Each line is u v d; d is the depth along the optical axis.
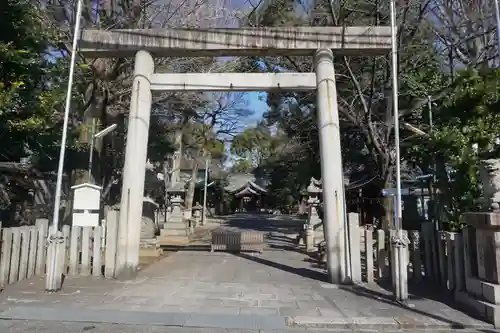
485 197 6.68
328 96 9.16
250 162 61.91
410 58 14.85
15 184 16.81
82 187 9.82
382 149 14.34
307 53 9.60
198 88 9.42
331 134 9.05
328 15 14.10
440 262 8.09
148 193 19.70
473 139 9.37
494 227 5.99
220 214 50.84
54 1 12.67
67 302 6.74
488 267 6.14
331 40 9.30
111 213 9.04
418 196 22.22
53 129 12.22
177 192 20.52
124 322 5.74
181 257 12.92
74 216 9.74
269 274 9.74
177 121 28.56
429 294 7.51
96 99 13.84
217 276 9.36
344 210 8.92
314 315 6.13
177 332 5.41
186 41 9.37
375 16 13.26
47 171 16.50
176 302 6.84
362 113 15.82
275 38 9.33
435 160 11.86
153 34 9.38
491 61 14.10
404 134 15.34
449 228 10.06
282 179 43.38
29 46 9.55
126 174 9.00
